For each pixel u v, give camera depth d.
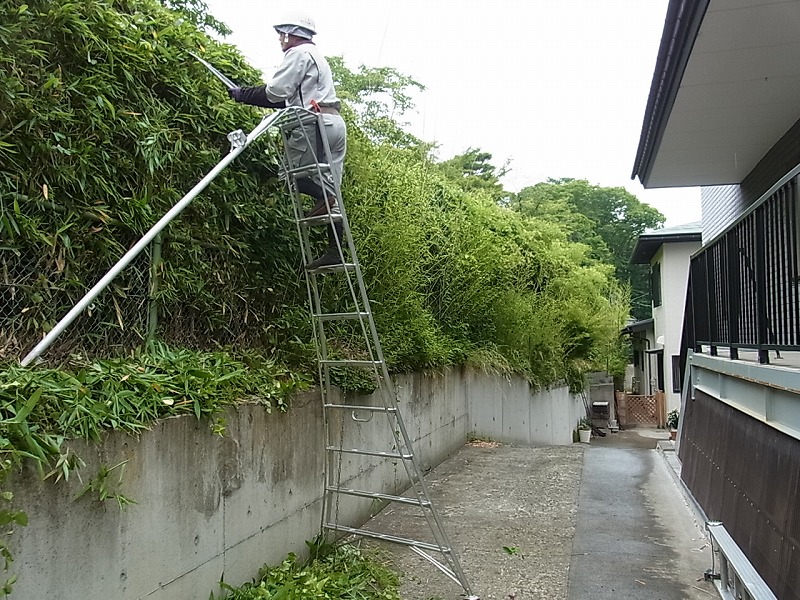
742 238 4.14
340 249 3.42
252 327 3.84
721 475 4.37
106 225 2.75
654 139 6.59
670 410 16.94
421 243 5.57
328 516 3.81
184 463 2.65
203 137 3.42
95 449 2.16
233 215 3.55
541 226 11.77
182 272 3.18
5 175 2.37
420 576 3.70
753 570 2.84
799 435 2.83
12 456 1.81
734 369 4.02
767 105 5.76
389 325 5.20
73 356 2.59
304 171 3.38
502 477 6.29
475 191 10.92
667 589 3.57
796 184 3.06
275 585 3.06
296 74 3.32
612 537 4.45
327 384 3.81
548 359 11.46
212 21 4.68
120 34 2.88
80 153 2.61
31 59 2.53
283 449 3.51
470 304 7.91
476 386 8.45
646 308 28.91
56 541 1.99
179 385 2.74
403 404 5.70
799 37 4.55
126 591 2.29
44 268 2.54
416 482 5.93
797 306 3.05
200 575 2.74
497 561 3.96
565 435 13.91
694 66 4.99
